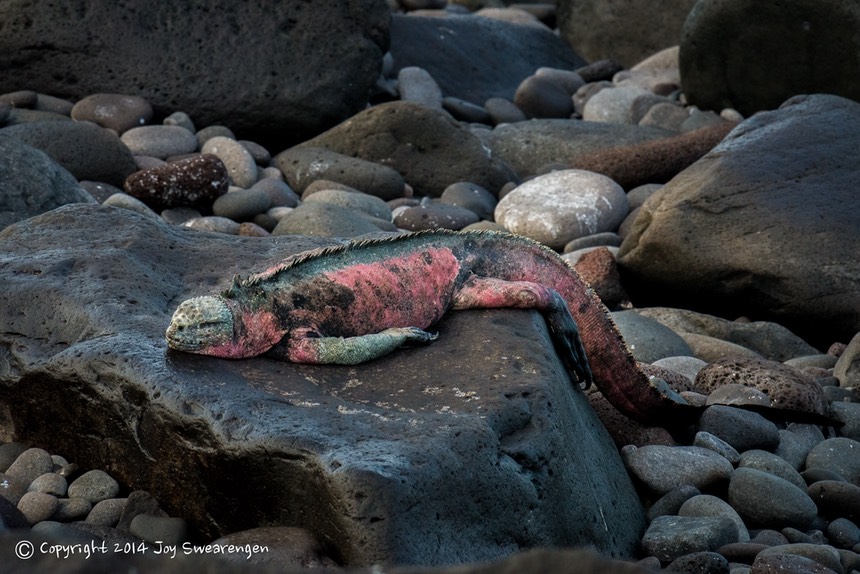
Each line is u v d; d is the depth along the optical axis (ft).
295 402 42.80
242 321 45.62
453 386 45.88
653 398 57.82
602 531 47.06
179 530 42.34
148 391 43.24
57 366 46.55
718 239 84.99
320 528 38.45
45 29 113.60
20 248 57.62
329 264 49.03
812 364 75.41
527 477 43.06
